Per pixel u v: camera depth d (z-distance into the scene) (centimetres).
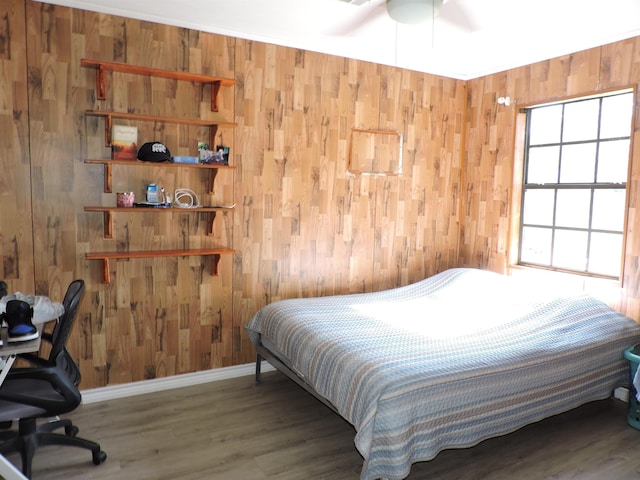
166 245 323
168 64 311
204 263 337
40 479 223
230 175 338
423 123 411
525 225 391
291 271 367
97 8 288
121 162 286
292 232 364
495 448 259
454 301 347
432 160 419
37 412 204
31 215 284
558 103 360
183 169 324
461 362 232
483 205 415
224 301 346
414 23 267
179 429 274
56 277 294
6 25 270
